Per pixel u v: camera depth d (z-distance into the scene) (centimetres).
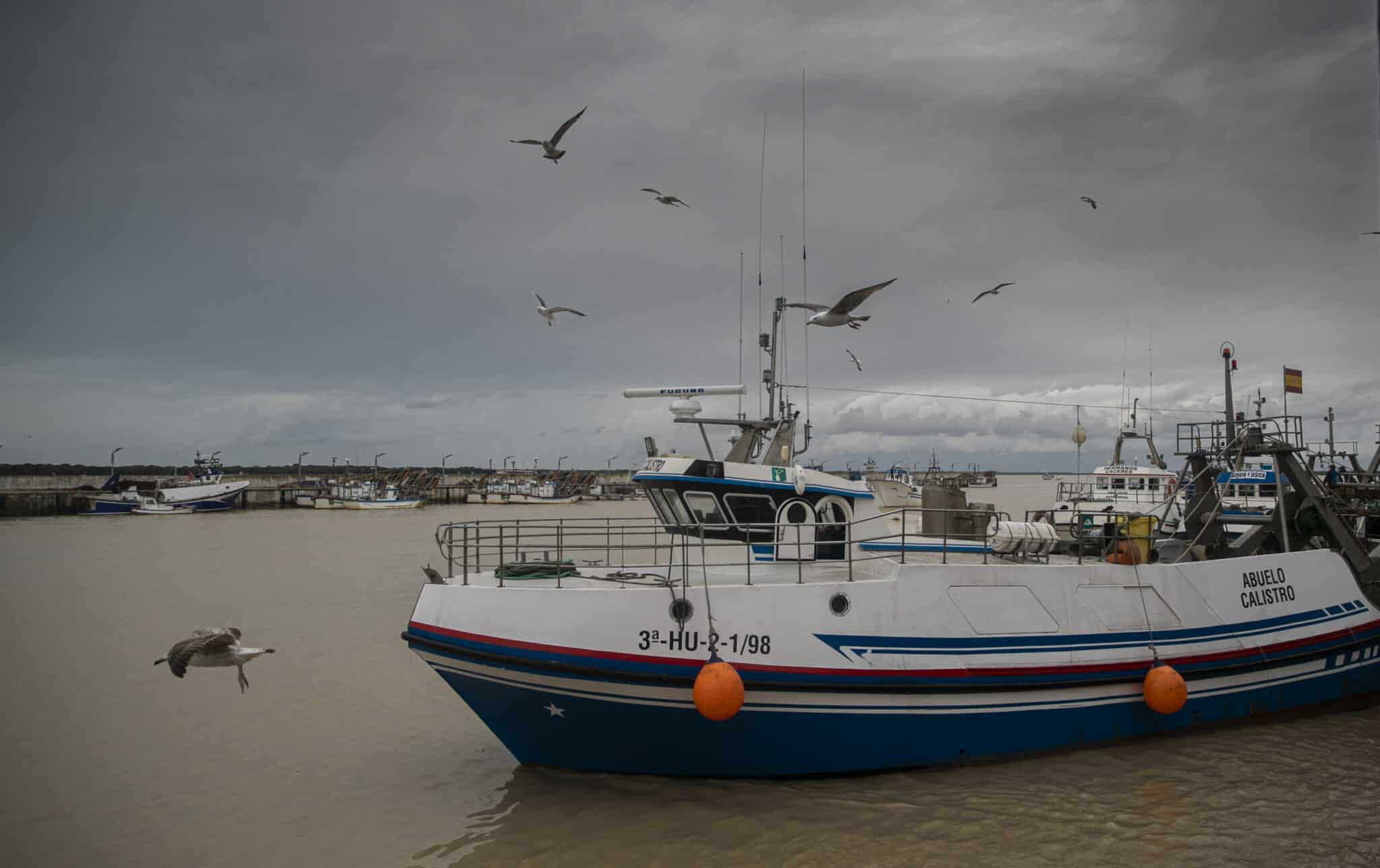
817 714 909
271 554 3797
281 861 838
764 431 1250
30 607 2359
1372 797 900
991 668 951
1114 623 1018
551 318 1445
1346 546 1217
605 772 976
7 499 7256
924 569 952
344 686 1486
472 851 834
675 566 1118
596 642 880
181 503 7419
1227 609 1083
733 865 782
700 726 900
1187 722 1055
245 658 554
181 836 900
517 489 9888
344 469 11000
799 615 906
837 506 1169
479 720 1282
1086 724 1008
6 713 1348
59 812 967
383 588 2688
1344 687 1169
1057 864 771
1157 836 820
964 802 890
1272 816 858
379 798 982
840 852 799
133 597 2520
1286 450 1227
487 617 899
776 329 1249
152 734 1238
